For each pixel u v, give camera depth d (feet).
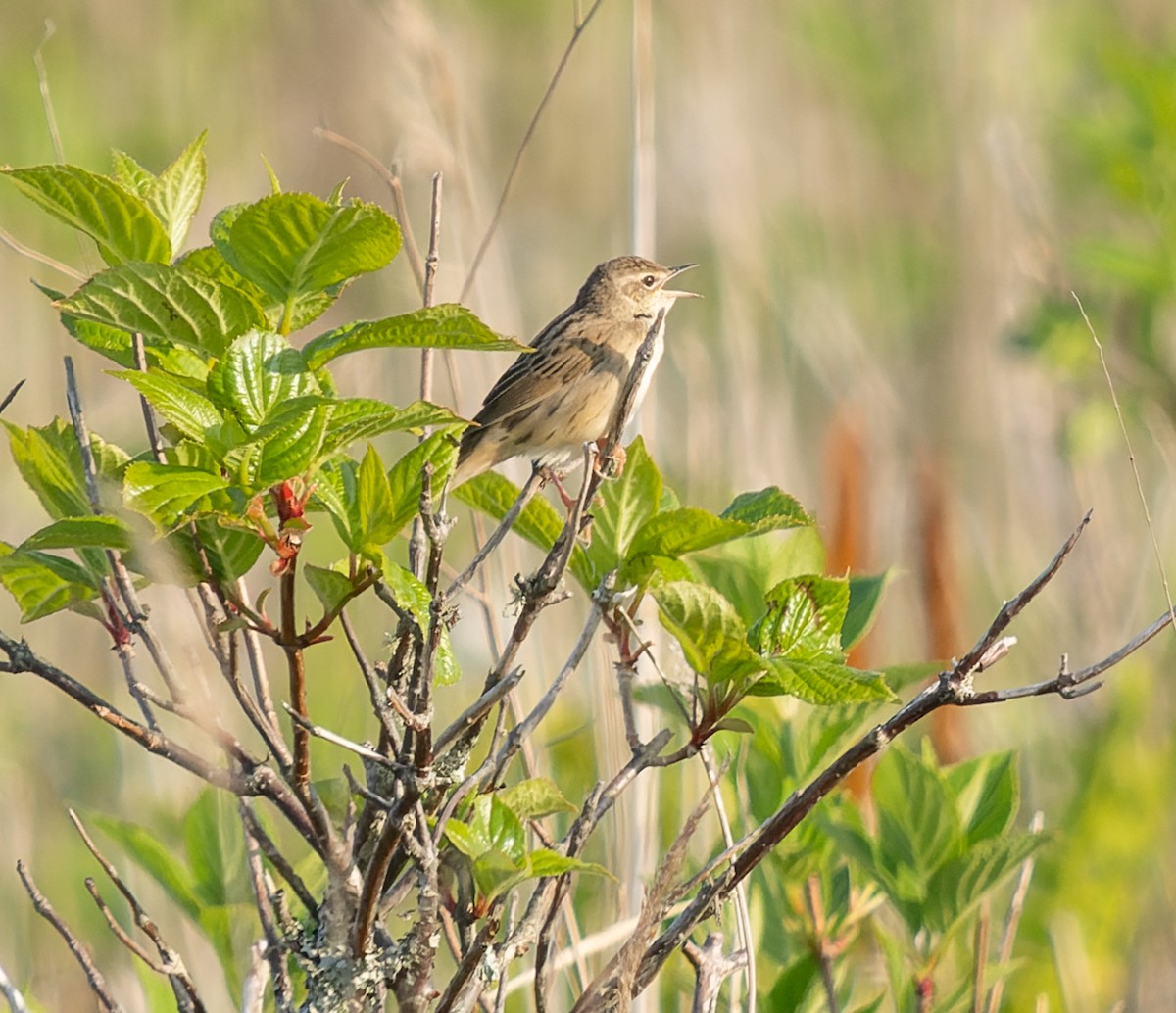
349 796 21.76
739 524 20.07
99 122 65.10
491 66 68.08
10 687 39.09
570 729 33.68
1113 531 43.47
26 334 50.55
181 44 66.90
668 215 62.64
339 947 19.10
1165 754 36.24
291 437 16.69
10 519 45.57
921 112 62.39
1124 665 38.70
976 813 28.14
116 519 17.10
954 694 19.30
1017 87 58.70
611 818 28.07
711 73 60.44
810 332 49.88
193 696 19.90
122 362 20.13
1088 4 63.05
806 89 63.72
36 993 30.86
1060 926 32.48
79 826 20.49
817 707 27.12
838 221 61.05
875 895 28.50
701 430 40.70
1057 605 43.37
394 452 45.62
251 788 18.83
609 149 67.67
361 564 17.83
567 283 62.59
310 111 61.36
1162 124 43.09
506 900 19.93
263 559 43.16
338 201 19.10
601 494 21.75
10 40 66.54
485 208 40.98
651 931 19.54
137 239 17.99
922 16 63.46
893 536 45.75
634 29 34.50
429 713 17.65
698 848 29.22
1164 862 34.83
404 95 35.37
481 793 19.92
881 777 26.40
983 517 47.67
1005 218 53.42
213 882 24.58
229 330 17.84
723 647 19.19
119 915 31.14
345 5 60.85
